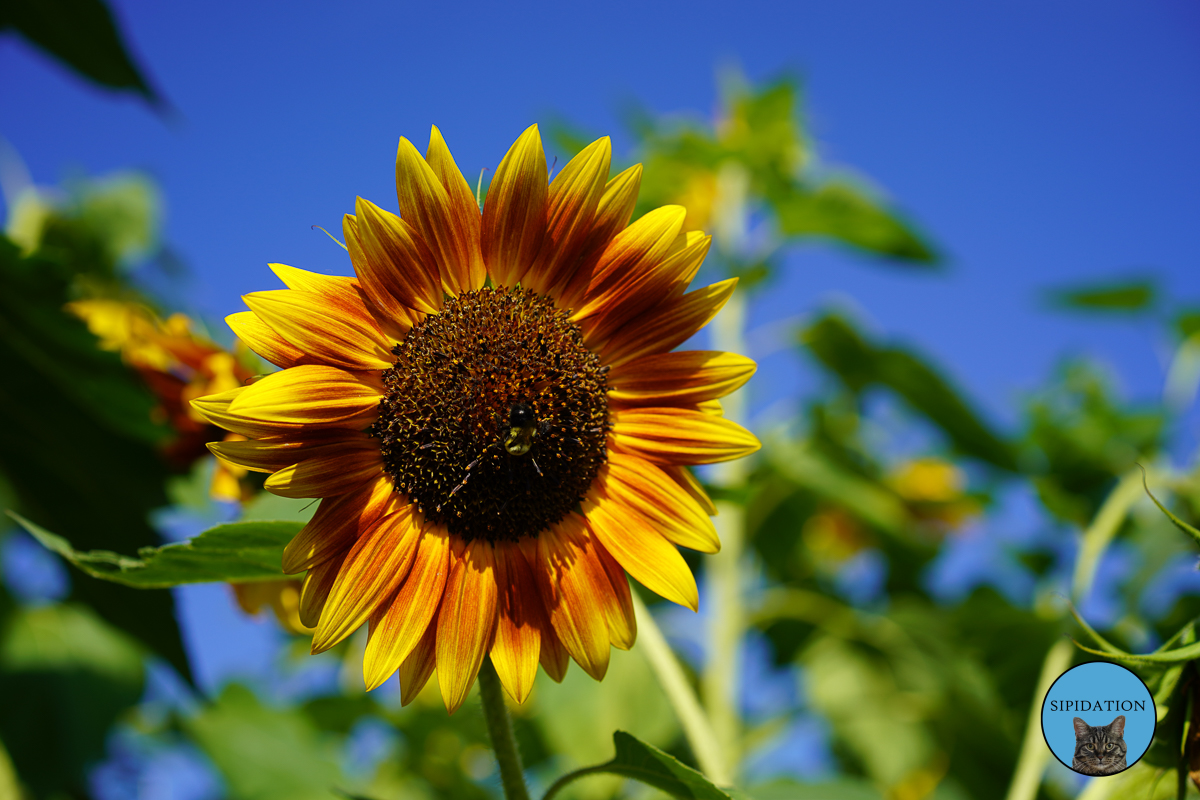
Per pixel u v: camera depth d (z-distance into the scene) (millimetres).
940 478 878
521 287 467
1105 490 763
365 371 452
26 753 605
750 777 707
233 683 700
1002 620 664
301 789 672
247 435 437
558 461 460
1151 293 806
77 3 576
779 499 777
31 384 544
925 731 755
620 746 431
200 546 443
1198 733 407
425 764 727
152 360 538
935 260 845
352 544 447
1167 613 621
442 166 449
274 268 441
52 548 446
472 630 450
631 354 472
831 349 829
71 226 685
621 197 460
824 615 749
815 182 849
